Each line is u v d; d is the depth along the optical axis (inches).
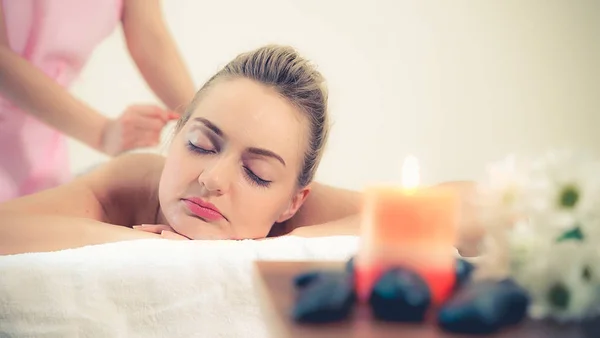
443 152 39.2
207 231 36.2
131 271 26.9
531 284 14.8
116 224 37.1
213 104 36.5
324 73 38.0
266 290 15.9
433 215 15.3
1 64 36.5
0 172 36.6
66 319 25.7
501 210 16.5
